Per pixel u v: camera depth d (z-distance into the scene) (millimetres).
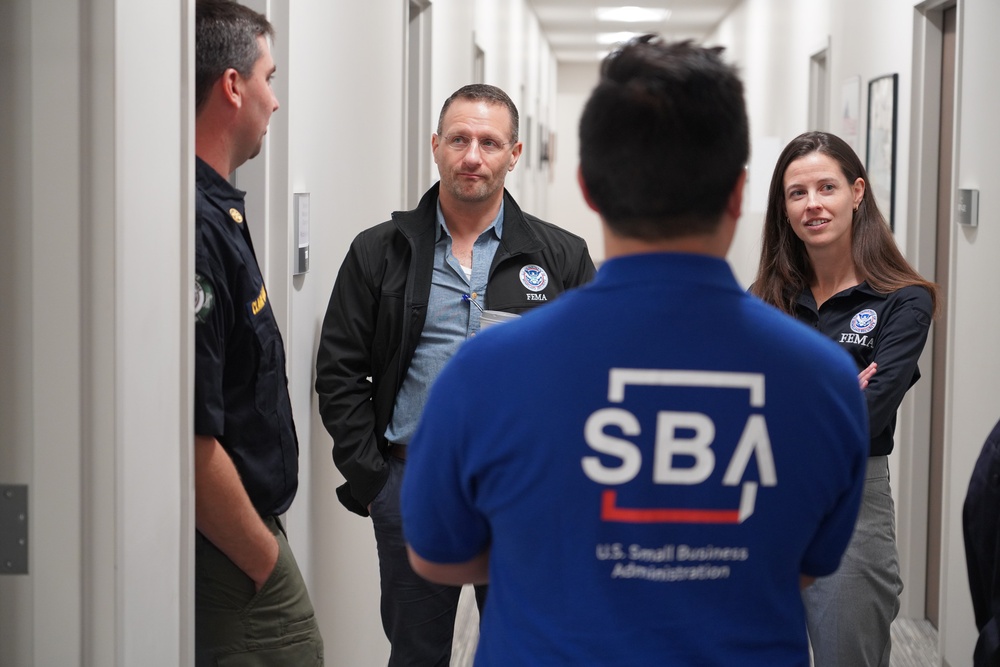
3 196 1295
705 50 1031
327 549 2799
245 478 1798
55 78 1277
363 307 2449
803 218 2328
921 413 3846
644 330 1013
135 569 1395
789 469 1019
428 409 1078
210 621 1803
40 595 1338
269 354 1806
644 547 1002
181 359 1554
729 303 1028
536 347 1024
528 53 11078
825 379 1033
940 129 3795
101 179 1291
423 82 4348
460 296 2447
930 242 3842
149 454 1435
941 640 3307
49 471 1321
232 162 1840
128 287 1341
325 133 2654
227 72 1761
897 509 3961
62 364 1309
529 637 1027
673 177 1005
